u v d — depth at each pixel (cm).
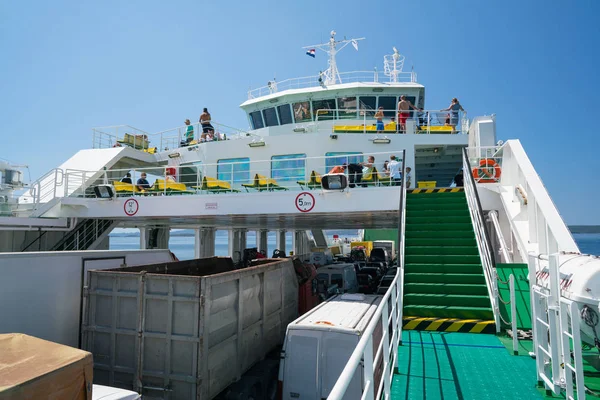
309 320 632
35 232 1359
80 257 682
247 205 1194
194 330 562
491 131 1379
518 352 572
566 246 642
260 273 756
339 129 1634
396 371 508
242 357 670
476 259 826
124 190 1392
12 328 573
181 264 905
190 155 1762
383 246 3059
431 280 788
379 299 827
